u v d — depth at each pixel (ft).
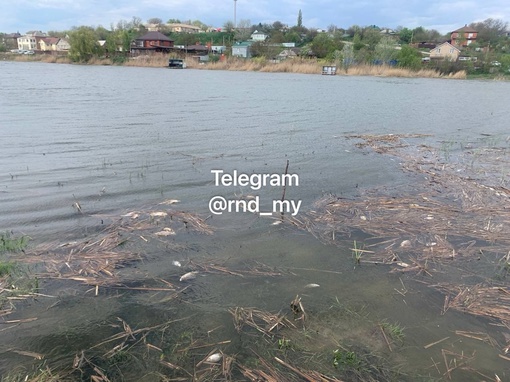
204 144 35.53
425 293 13.91
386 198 23.12
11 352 10.59
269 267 15.38
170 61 196.03
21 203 20.43
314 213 20.75
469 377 10.21
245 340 11.35
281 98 75.92
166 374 10.05
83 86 88.28
